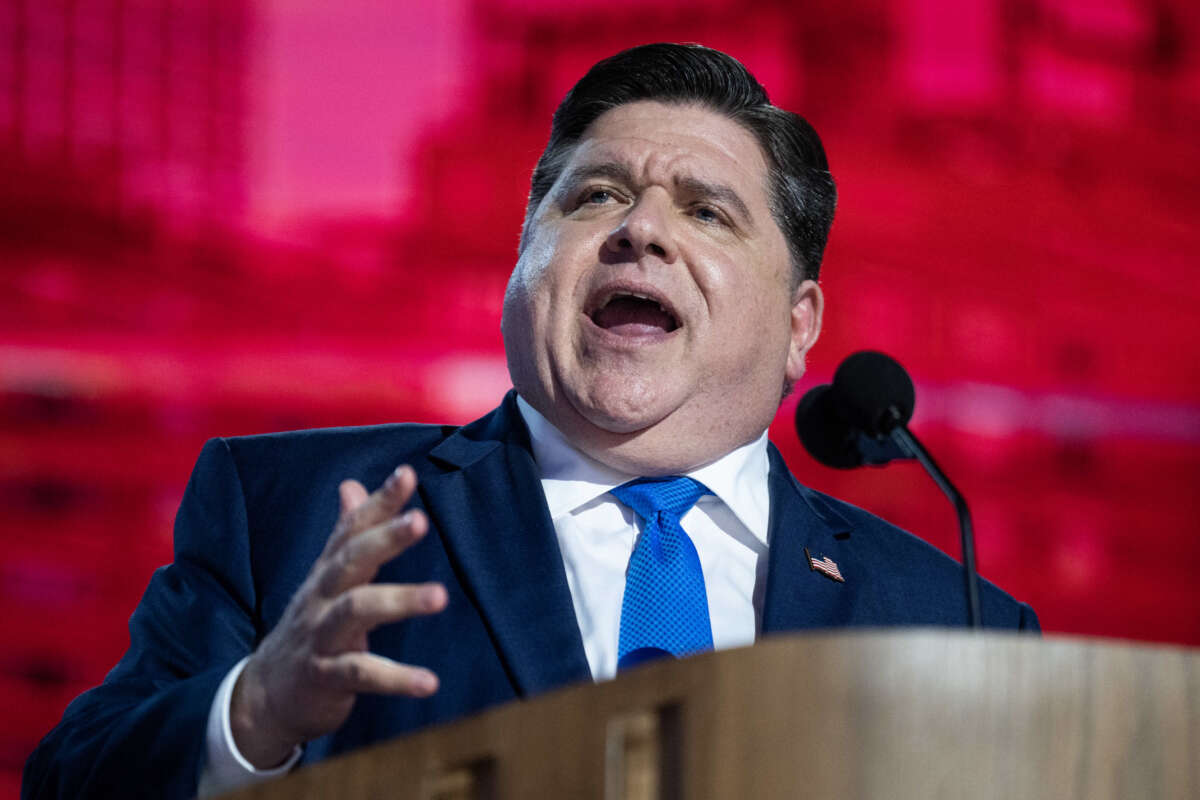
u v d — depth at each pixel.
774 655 3.15
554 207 6.64
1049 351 14.88
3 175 13.17
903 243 14.70
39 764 5.33
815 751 3.10
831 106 14.59
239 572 5.99
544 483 6.41
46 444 13.16
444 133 13.69
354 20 13.63
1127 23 14.90
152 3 13.38
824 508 6.92
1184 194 14.99
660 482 6.44
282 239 13.52
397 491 3.87
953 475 14.77
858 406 5.99
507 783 3.14
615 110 6.84
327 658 3.88
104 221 13.30
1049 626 14.79
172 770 4.58
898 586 6.54
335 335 13.57
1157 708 3.16
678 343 6.23
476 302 13.71
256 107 13.51
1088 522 14.91
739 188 6.55
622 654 5.81
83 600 13.09
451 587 5.86
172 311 13.37
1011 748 3.11
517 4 13.80
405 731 5.45
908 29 14.63
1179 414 15.02
